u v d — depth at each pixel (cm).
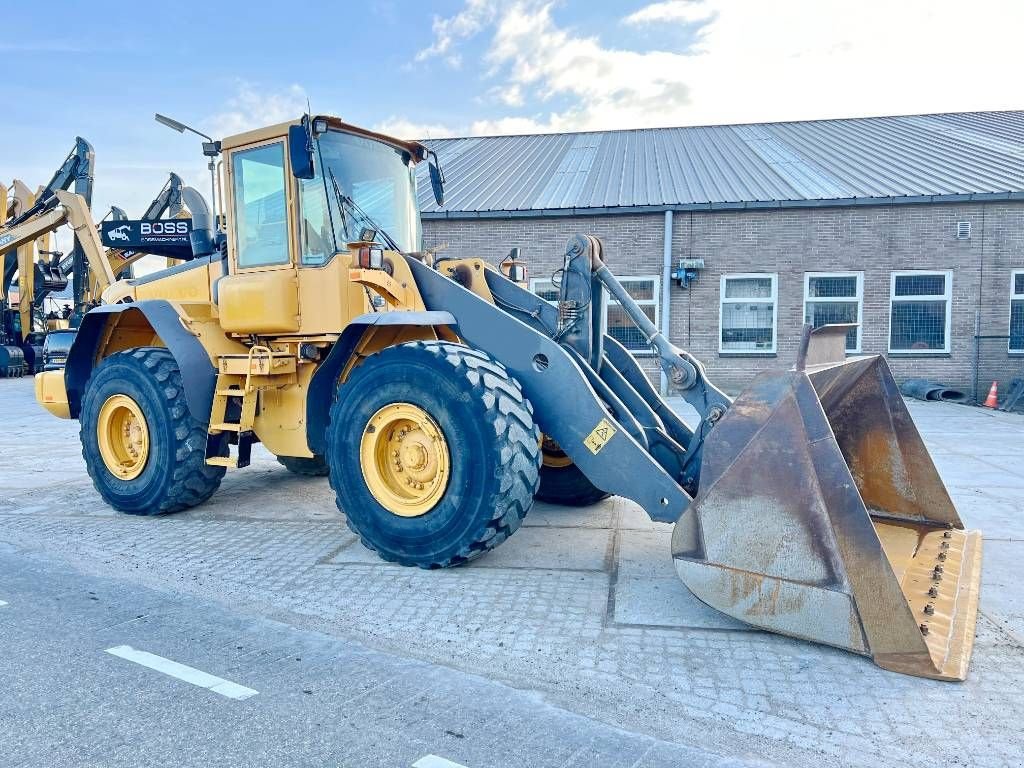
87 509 555
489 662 298
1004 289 1312
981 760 229
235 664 299
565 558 423
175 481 509
